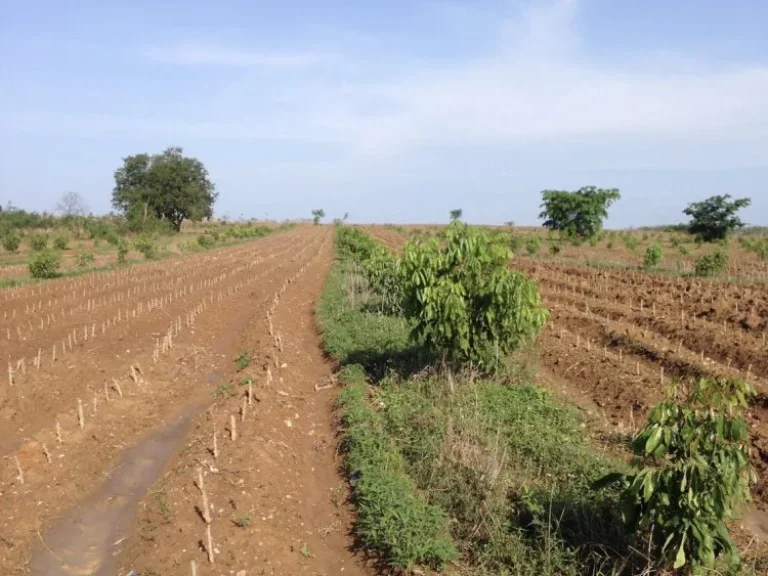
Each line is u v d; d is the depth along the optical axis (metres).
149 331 16.92
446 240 11.02
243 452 8.59
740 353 12.98
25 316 18.11
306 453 9.44
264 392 11.06
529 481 7.75
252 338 15.70
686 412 5.34
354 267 30.73
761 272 27.38
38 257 27.09
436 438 8.65
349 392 10.97
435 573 6.22
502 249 10.69
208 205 78.19
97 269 31.28
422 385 11.02
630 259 38.16
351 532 7.29
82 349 14.61
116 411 10.98
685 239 55.19
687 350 14.01
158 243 56.44
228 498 7.61
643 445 5.47
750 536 6.98
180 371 13.63
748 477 5.40
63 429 10.00
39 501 7.98
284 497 7.98
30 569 6.76
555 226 55.62
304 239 67.19
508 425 9.23
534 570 6.03
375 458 8.36
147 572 6.55
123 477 8.91
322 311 19.11
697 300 19.30
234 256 41.56
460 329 10.36
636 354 13.88
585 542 6.27
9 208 68.00
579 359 13.02
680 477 5.29
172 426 10.84
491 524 6.74
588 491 7.26
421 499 7.34
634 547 5.90
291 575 6.48
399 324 16.19
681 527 5.28
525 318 10.24
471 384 10.59
